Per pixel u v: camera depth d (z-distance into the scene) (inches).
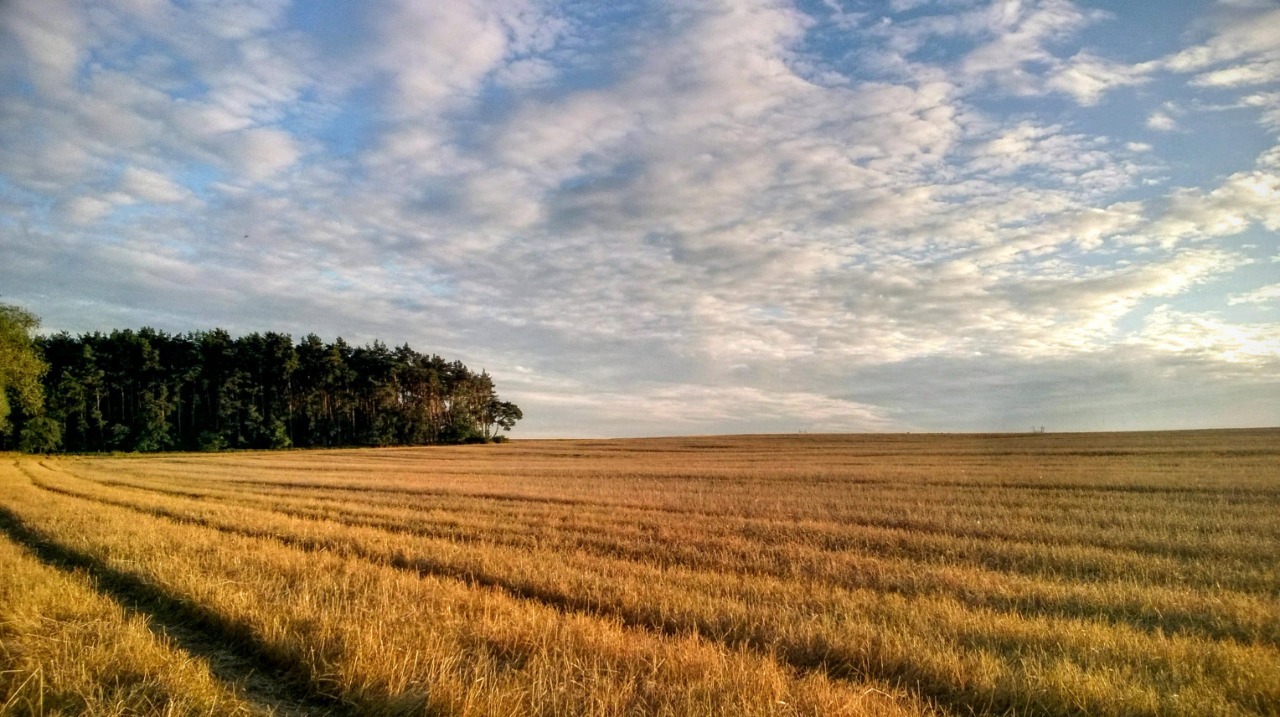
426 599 370.0
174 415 3393.2
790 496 984.9
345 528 661.9
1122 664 288.2
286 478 1433.3
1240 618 357.1
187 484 1263.5
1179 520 712.4
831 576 473.7
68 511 757.3
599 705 231.0
